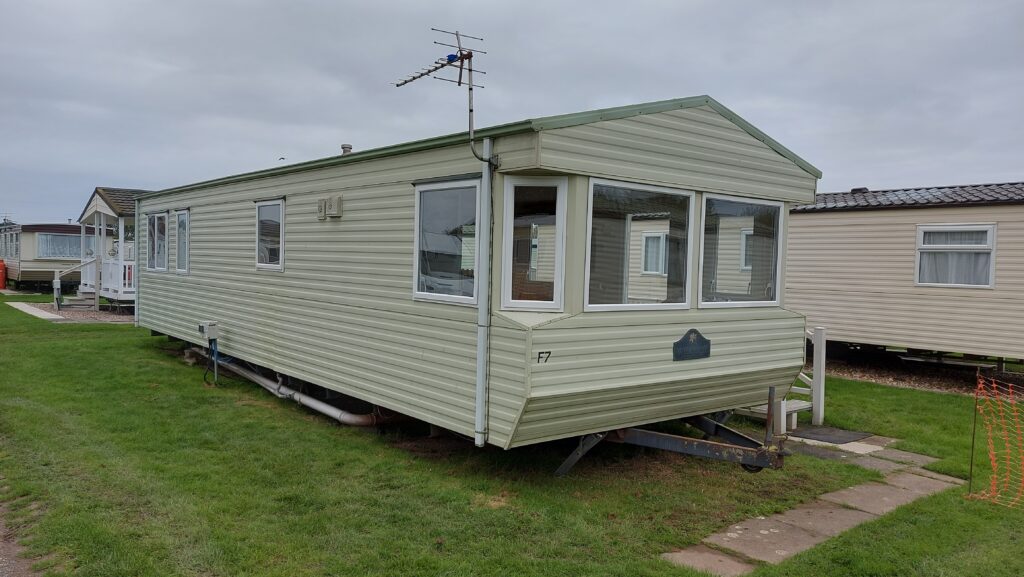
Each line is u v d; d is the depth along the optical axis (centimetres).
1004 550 460
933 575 420
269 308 853
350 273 702
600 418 554
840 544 465
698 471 625
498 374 515
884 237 1212
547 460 628
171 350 1201
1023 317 1057
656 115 555
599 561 429
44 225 2583
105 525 454
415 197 607
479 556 429
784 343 688
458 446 667
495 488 552
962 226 1116
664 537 472
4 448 616
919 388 1095
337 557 420
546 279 523
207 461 600
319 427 730
